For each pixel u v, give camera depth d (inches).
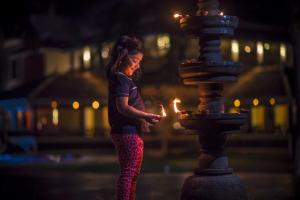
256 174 812.6
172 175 818.8
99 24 1774.1
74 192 590.6
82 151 1624.0
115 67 275.1
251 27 1631.4
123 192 271.4
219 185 311.3
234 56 1662.2
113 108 275.6
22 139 1612.9
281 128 1583.4
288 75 1632.6
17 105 1689.2
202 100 321.4
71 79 1749.5
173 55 1497.3
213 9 328.2
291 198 502.9
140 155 276.2
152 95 1448.1
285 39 1642.5
